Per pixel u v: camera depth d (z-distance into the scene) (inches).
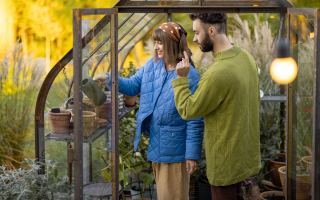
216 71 64.1
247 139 68.7
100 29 72.9
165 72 81.0
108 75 75.7
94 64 73.9
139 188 119.0
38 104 93.5
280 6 80.0
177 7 79.2
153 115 82.0
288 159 81.6
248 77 68.3
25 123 128.9
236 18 158.9
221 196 69.2
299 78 76.9
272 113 131.5
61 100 94.4
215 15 67.2
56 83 93.4
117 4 78.3
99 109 75.2
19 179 85.7
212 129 67.9
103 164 76.0
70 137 84.6
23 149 126.3
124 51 163.9
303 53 74.5
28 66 137.7
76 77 64.9
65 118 84.2
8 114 128.4
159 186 82.6
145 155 122.0
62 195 85.8
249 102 69.2
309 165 72.2
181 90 69.2
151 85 83.5
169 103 79.4
